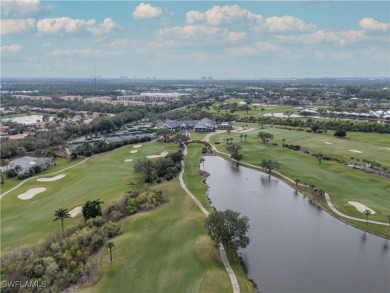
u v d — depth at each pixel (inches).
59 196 3740.2
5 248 2640.3
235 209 3523.6
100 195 3710.6
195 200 3690.9
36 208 3412.9
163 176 4392.2
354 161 5078.7
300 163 5022.1
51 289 2116.1
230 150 5511.8
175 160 4987.7
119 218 3127.5
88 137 7377.0
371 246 2775.6
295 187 4136.3
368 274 2393.0
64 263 2363.4
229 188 4188.0
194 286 2160.4
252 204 3666.3
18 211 3351.4
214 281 2213.3
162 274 2289.6
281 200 3784.5
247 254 2642.7
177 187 4042.8
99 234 2736.2
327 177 4362.7
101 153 5792.3
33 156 5408.5
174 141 6594.5
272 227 3105.3
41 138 6486.2
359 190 3900.1
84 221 2997.0
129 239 2691.9
